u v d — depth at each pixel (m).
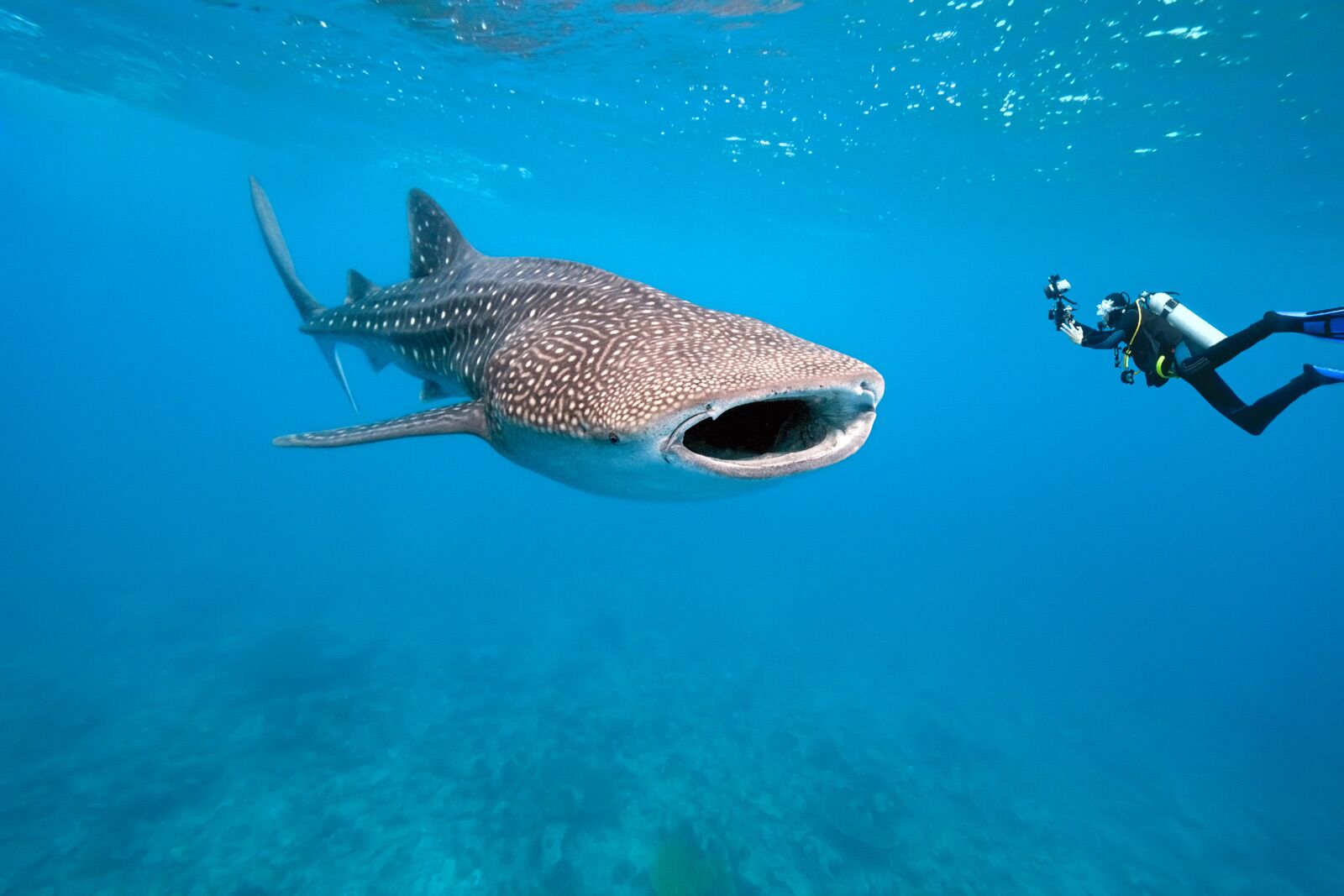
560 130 21.50
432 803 12.05
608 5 12.91
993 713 21.80
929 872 12.30
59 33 18.89
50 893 9.63
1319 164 16.45
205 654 18.84
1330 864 16.34
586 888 10.31
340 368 6.86
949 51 13.02
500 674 18.36
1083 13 11.05
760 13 12.53
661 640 22.72
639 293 2.95
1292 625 48.72
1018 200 23.42
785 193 26.08
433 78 18.05
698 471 1.87
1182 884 14.33
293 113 24.11
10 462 50.03
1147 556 67.38
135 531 33.16
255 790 12.08
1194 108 14.30
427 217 4.90
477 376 3.49
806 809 13.36
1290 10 10.28
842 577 37.59
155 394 105.94
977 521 69.44
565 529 39.75
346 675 17.14
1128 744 21.66
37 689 16.30
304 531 35.16
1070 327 4.84
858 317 96.12
